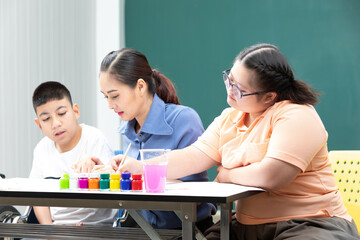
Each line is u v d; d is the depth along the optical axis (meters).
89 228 1.73
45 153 2.22
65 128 2.13
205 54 4.70
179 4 4.79
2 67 3.38
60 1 3.96
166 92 2.06
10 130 3.43
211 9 4.67
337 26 4.23
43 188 1.49
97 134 2.19
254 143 1.67
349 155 1.98
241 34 4.56
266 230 1.62
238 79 1.70
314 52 4.29
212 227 1.76
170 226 1.91
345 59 4.20
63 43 3.98
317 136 1.59
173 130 1.93
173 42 4.81
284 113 1.62
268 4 4.45
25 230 1.74
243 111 1.75
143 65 1.91
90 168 1.77
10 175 3.42
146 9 4.90
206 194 1.26
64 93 2.15
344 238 1.46
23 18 3.58
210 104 4.67
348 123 4.19
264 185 1.55
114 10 4.68
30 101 3.62
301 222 1.55
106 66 1.85
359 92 4.16
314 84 4.29
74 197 1.33
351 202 1.94
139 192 1.34
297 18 4.35
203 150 1.83
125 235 1.61
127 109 1.86
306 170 1.64
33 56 3.66
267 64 1.67
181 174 1.82
